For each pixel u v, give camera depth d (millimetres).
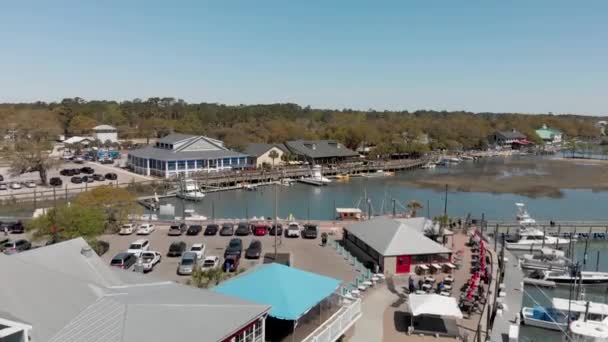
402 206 94250
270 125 180375
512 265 52719
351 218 76562
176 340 18828
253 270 33375
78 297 21281
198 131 174375
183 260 46062
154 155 114312
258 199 99500
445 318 36156
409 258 46656
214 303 22766
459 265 49250
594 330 35844
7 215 72250
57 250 26859
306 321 28312
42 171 97562
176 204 92312
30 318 18562
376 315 36469
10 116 166500
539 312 39875
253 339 22797
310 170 124562
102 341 17938
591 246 67750
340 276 44625
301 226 67250
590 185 119250
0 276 20703
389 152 155000
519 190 112125
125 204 63188
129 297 22328
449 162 163875
